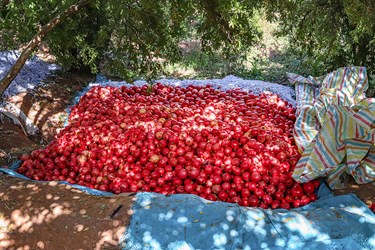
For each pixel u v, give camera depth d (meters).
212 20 2.28
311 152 2.21
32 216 1.85
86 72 3.84
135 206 1.86
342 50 3.43
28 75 3.36
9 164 2.40
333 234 1.76
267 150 2.29
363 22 2.32
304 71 4.15
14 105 2.94
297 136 2.54
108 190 2.24
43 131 2.96
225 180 2.18
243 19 2.26
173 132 2.43
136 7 2.28
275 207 2.09
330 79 3.11
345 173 2.21
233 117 2.75
